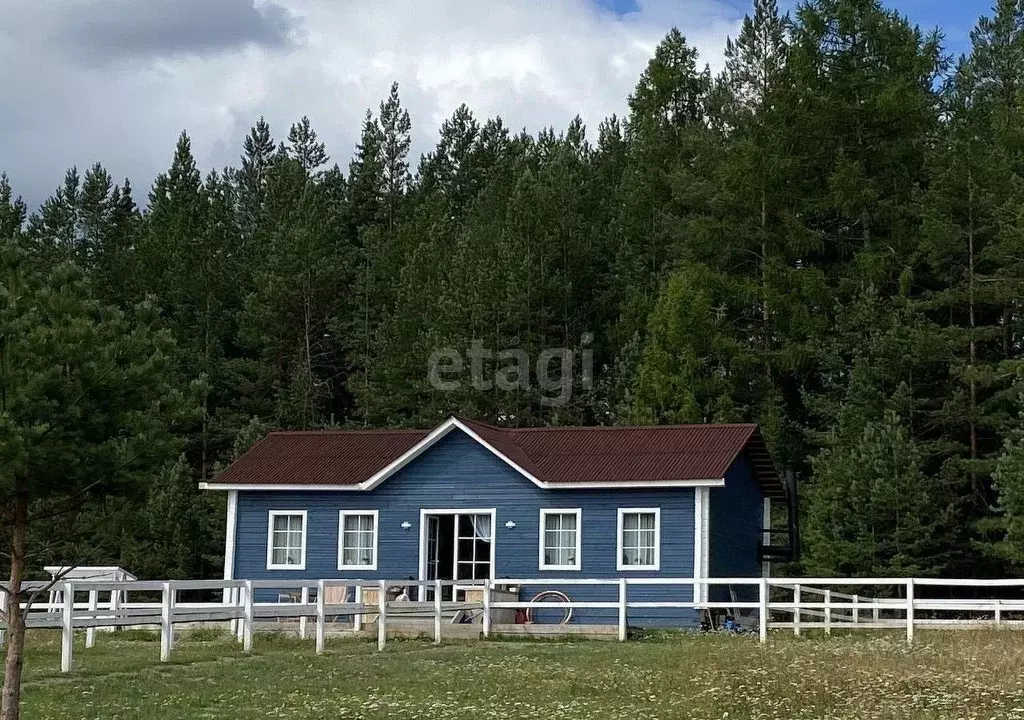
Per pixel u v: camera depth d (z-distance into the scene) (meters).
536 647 27.33
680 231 62.69
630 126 78.25
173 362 18.53
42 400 16.53
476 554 35.84
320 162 99.88
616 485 34.06
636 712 18.48
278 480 37.22
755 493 39.50
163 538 53.34
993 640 26.23
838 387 54.47
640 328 61.00
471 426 35.88
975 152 54.75
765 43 64.38
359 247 83.25
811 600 45.38
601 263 67.81
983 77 69.56
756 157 60.25
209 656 24.62
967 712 18.14
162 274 73.88
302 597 29.91
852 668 22.34
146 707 18.64
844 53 61.69
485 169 89.88
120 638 30.41
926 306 51.31
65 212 81.88
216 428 65.81
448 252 65.88
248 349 72.94
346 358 70.25
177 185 87.69
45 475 16.84
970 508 48.66
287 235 71.12
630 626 31.42
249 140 103.81
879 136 60.97
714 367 57.62
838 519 44.47
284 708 18.81
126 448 17.31
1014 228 48.66
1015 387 47.03
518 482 35.44
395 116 88.75
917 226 58.25
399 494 36.47
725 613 33.94
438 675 22.44
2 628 22.16
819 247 59.31
